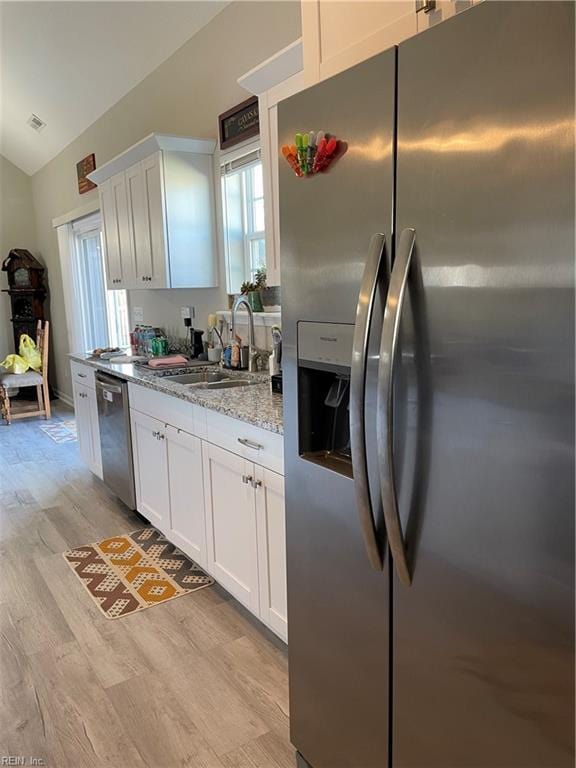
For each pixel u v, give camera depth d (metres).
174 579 2.62
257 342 3.11
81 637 2.19
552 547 0.86
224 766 1.60
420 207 1.01
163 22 3.36
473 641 1.00
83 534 3.13
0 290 6.84
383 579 1.19
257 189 3.16
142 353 3.97
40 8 3.72
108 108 4.53
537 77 0.80
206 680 1.94
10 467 4.34
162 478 2.77
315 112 1.24
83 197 5.38
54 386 7.03
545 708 0.90
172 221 3.22
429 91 0.97
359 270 1.16
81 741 1.69
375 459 1.14
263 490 1.92
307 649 1.49
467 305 0.94
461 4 1.14
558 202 0.80
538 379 0.85
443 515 1.02
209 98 3.27
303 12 1.62
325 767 1.48
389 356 1.03
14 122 5.76
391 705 1.22
